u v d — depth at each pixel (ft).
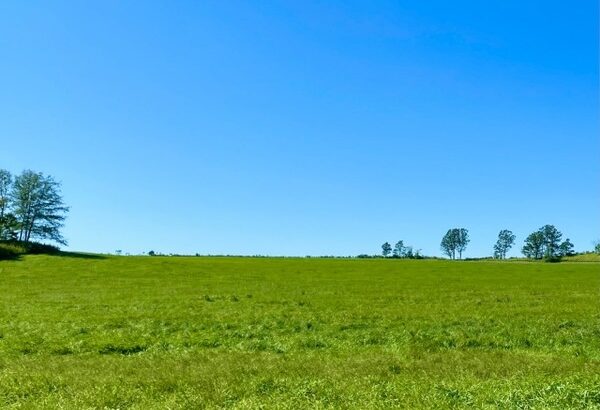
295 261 356.79
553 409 40.16
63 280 212.02
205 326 100.37
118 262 298.76
